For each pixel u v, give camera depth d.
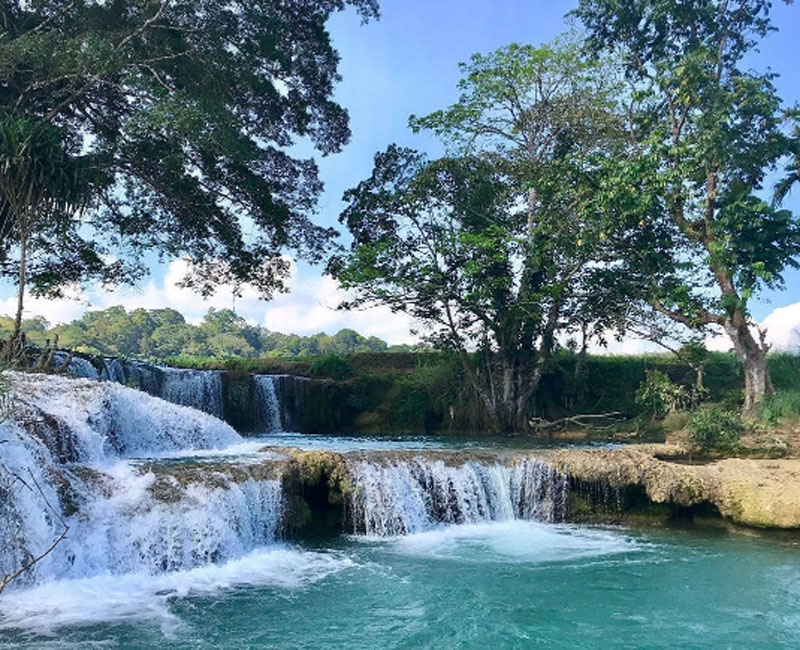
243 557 10.73
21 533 8.77
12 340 16.44
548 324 27.44
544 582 9.82
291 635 7.67
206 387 25.41
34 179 16.55
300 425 28.47
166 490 10.59
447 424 29.34
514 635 7.80
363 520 12.77
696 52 22.33
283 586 9.43
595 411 29.56
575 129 27.42
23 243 16.66
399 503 13.00
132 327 77.56
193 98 20.97
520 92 27.83
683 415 23.95
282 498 12.09
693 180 23.14
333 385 29.42
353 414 29.91
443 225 27.73
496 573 10.26
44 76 20.81
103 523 9.59
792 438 16.86
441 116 27.97
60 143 17.61
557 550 11.76
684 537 12.79
